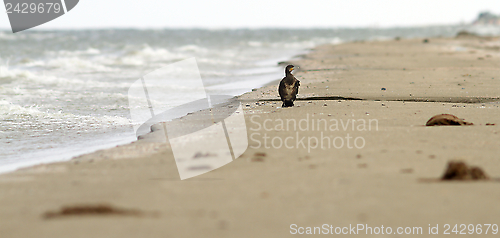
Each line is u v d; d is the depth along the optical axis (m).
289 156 6.10
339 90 14.02
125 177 5.20
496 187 4.32
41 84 17.73
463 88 14.07
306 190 4.38
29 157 7.50
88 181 5.05
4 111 11.55
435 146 6.53
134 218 3.62
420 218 3.59
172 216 3.67
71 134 9.40
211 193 4.37
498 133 7.39
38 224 3.49
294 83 11.05
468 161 5.59
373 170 5.16
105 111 12.08
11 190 4.73
